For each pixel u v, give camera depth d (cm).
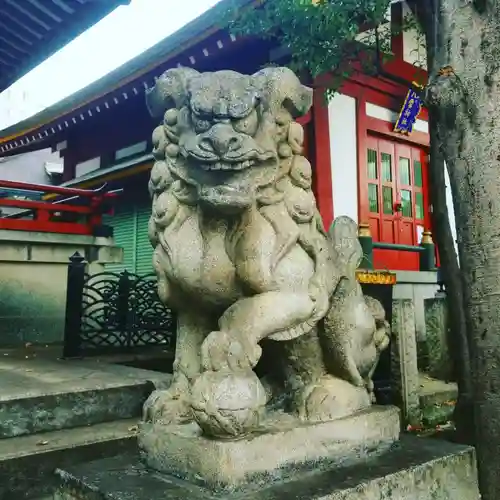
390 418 212
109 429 323
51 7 548
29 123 1146
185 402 196
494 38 271
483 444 271
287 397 214
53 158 1850
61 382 357
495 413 266
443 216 436
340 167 769
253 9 477
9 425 304
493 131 270
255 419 167
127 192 1011
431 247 898
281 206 193
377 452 203
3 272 771
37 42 615
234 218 185
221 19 543
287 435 176
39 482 271
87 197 866
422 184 948
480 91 272
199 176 180
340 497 163
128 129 1084
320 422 188
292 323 183
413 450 209
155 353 559
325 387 204
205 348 171
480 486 272
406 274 839
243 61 728
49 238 800
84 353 539
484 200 271
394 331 450
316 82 670
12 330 768
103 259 855
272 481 169
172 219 194
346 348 205
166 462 180
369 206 851
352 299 210
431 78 295
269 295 181
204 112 173
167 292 200
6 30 599
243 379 167
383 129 849
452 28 283
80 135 1230
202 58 722
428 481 194
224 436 166
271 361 218
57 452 279
